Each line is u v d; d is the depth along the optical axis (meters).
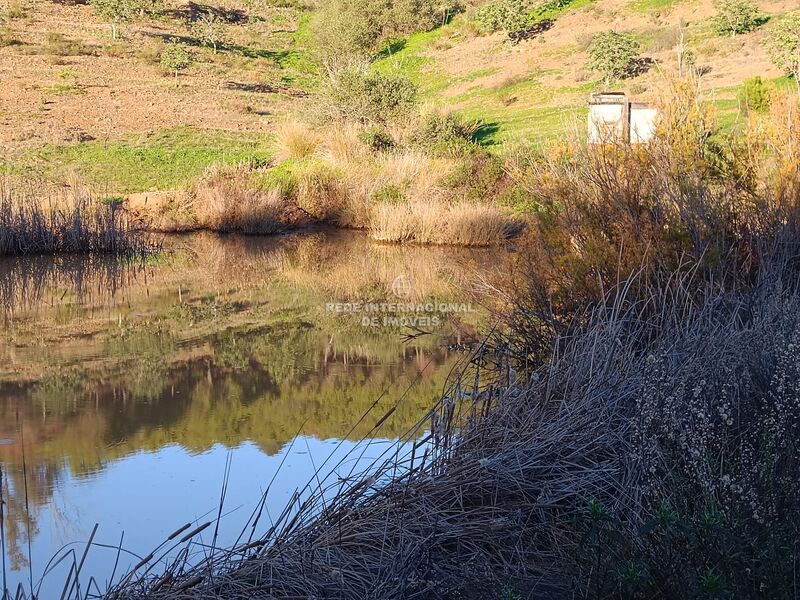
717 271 5.87
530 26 38.00
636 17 36.16
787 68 22.02
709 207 6.35
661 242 6.21
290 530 3.88
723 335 4.60
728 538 2.96
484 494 4.08
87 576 3.96
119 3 41.91
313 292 11.91
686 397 4.07
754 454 3.62
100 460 5.49
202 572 3.62
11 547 4.25
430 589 3.43
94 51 37.44
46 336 9.33
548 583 3.48
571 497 4.03
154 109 29.97
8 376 7.66
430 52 38.75
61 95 30.59
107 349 8.68
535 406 4.54
